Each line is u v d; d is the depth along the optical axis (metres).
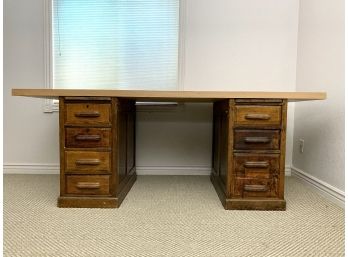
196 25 2.46
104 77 2.54
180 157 2.55
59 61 2.52
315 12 2.12
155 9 2.50
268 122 1.64
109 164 1.67
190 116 2.53
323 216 1.54
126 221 1.46
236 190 1.66
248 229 1.37
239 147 1.65
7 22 2.45
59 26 2.50
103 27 2.51
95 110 1.65
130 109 2.13
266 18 2.46
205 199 1.85
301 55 2.37
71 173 1.67
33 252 1.13
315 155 2.07
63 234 1.30
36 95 1.61
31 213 1.56
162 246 1.19
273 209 1.64
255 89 2.49
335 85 1.81
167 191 2.03
